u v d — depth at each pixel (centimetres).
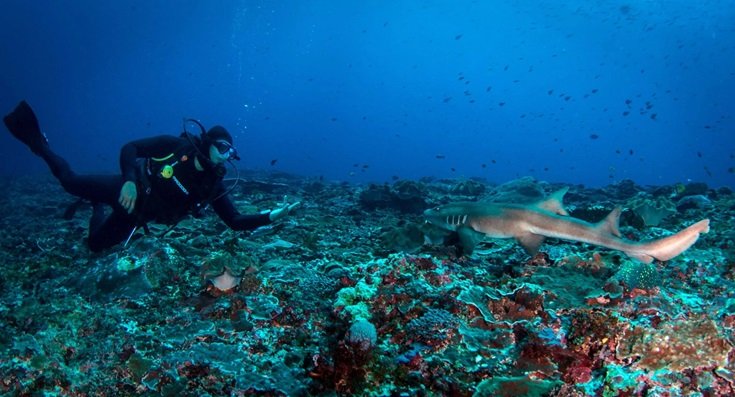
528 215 411
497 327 320
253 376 282
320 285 402
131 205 460
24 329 355
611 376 259
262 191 1284
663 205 691
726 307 331
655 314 302
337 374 276
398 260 402
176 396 273
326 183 1786
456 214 449
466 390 260
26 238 775
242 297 375
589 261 418
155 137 502
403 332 316
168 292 420
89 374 301
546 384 260
